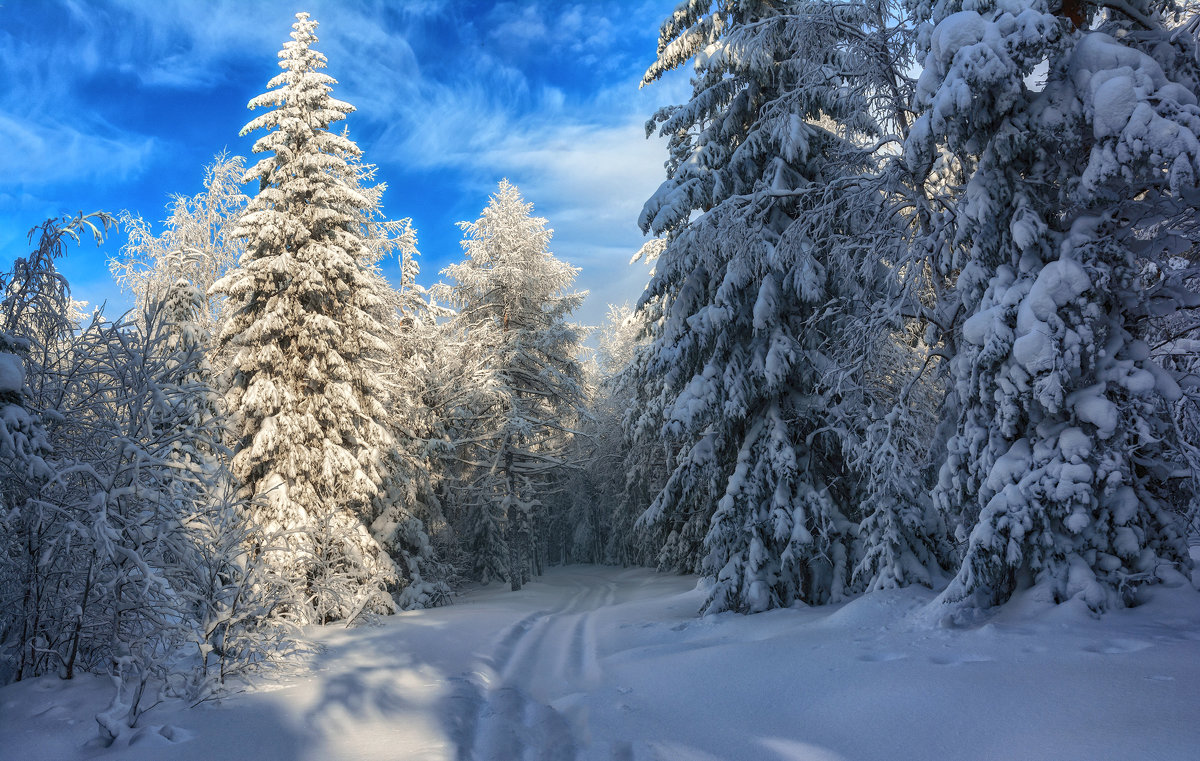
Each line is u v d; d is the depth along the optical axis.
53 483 7.48
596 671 10.41
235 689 7.98
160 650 7.77
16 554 7.45
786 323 14.64
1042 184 8.70
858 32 10.90
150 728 6.23
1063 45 7.61
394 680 9.18
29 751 5.69
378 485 19.75
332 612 15.38
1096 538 7.91
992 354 8.30
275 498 16.03
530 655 12.68
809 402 14.02
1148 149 7.05
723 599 13.63
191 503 8.77
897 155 10.70
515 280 31.69
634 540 36.94
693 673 8.83
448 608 20.14
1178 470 7.94
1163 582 7.71
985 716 5.39
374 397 20.62
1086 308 7.88
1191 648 5.94
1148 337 10.59
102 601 7.33
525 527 30.11
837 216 12.61
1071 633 6.98
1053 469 7.97
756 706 7.06
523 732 7.25
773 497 13.70
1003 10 7.91
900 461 11.01
